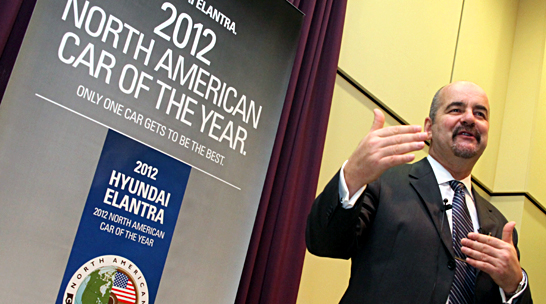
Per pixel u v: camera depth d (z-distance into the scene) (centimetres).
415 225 151
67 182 128
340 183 138
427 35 379
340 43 278
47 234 124
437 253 147
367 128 317
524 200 432
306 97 257
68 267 127
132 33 145
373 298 142
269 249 230
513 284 141
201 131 158
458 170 172
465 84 183
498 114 463
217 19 167
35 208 123
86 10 136
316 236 143
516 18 499
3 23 153
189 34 158
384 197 158
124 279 137
